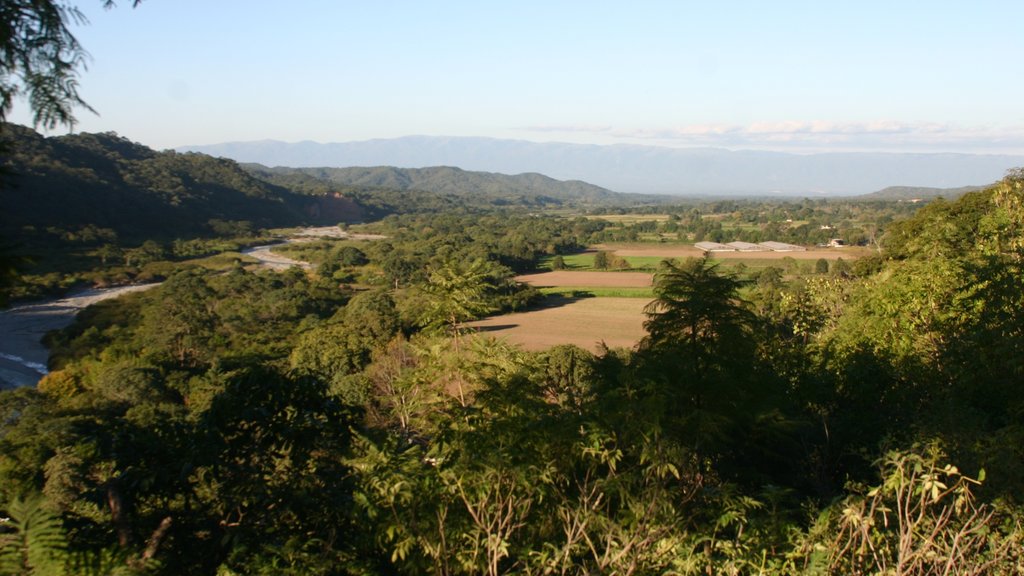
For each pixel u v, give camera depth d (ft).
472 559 10.28
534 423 11.98
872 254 77.92
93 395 75.56
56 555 8.21
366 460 11.19
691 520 11.39
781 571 10.64
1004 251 30.86
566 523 10.81
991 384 20.11
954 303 25.76
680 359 21.39
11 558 8.00
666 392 15.33
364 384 58.08
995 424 18.47
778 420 20.53
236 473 10.93
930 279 27.20
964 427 14.20
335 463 12.12
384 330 89.97
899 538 10.40
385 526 10.07
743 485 18.85
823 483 19.52
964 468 12.05
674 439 12.23
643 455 11.05
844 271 114.42
